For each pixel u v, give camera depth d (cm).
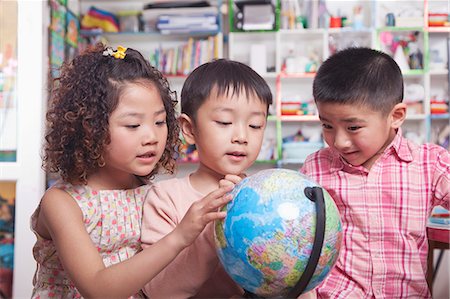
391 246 131
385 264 129
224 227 87
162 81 121
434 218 155
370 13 400
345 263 132
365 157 126
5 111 230
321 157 143
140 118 106
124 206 119
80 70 112
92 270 97
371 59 125
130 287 93
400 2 395
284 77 379
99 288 94
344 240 133
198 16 381
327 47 382
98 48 121
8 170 226
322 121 125
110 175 118
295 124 400
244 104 108
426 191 131
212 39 384
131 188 125
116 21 397
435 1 391
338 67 123
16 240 224
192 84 114
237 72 111
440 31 377
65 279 119
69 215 106
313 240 82
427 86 371
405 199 131
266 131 399
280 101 380
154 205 115
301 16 394
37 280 125
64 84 115
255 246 83
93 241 114
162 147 111
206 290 113
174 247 92
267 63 402
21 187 226
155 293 105
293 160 371
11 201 228
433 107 372
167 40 408
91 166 112
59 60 322
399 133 137
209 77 111
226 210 88
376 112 120
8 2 233
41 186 228
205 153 111
